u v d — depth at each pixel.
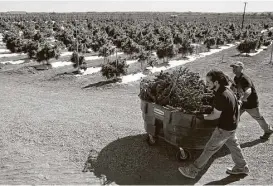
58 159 5.67
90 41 36.88
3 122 8.04
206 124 5.15
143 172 5.20
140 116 9.12
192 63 25.66
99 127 7.64
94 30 52.38
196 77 6.10
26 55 31.69
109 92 14.48
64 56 31.30
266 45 39.84
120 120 8.50
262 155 5.92
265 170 5.31
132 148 6.16
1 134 6.99
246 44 30.66
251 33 53.12
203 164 4.92
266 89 13.68
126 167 5.37
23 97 12.48
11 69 22.19
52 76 19.38
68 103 11.26
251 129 7.55
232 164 5.57
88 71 21.58
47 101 11.65
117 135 6.99
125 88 15.56
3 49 36.91
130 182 4.88
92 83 17.00
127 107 10.57
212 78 4.66
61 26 69.94
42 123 7.98
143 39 37.50
